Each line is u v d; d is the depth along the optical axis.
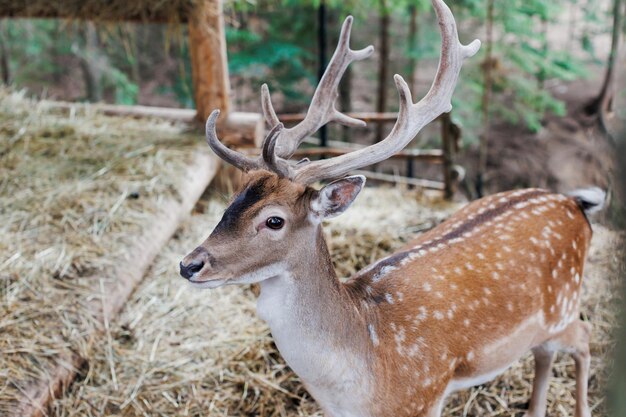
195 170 4.62
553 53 6.78
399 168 7.82
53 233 3.91
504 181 7.52
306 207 2.21
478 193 6.31
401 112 2.35
